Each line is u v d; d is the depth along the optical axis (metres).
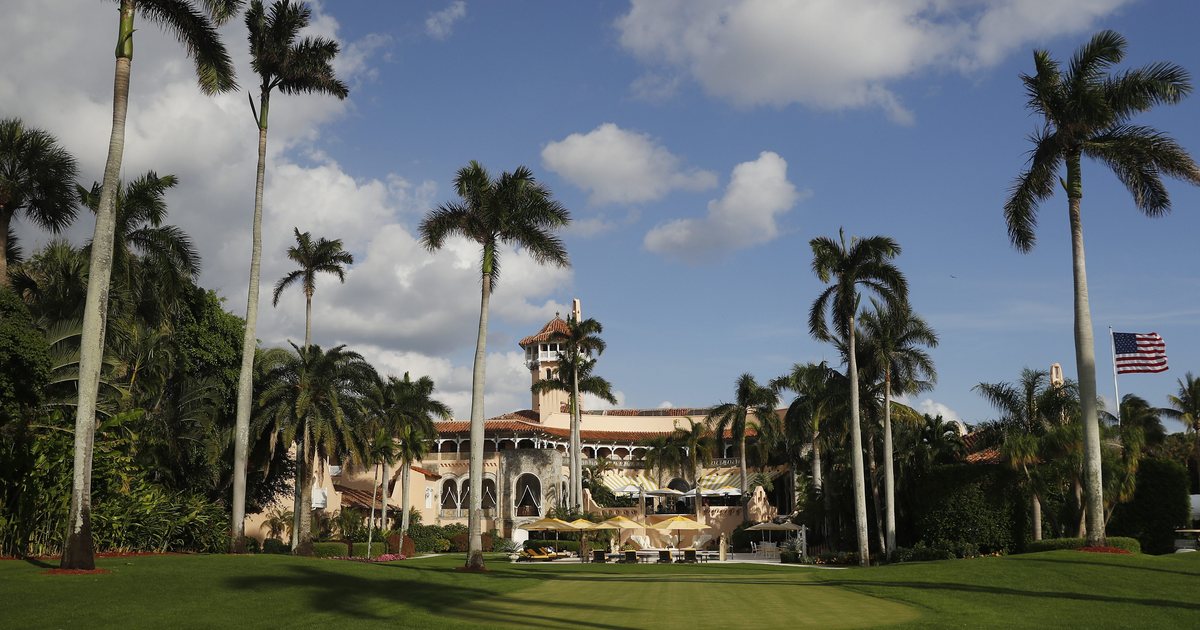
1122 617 17.64
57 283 33.75
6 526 24.61
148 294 38.97
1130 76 31.83
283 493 54.50
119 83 23.28
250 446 44.59
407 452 58.88
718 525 67.88
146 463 35.47
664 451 73.75
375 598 20.64
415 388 61.22
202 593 18.95
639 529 64.69
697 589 25.16
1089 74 32.44
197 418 41.97
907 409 47.62
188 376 45.94
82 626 14.44
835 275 43.62
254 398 46.50
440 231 36.69
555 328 88.31
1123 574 24.53
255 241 35.25
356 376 45.59
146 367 38.28
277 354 43.94
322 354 45.34
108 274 22.56
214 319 47.41
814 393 54.66
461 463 73.06
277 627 15.64
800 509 63.38
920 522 42.41
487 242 37.31
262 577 22.30
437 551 61.91
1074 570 25.44
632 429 92.94
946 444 46.00
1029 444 36.12
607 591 24.52
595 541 60.16
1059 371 61.22
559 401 86.25
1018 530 39.56
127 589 18.45
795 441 58.16
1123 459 36.25
